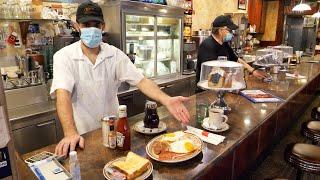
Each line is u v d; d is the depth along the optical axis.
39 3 2.67
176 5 4.00
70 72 1.66
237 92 2.37
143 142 1.33
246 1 6.75
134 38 3.49
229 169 1.71
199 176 1.07
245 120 1.69
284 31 7.55
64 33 2.91
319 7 6.95
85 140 1.35
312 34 7.53
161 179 1.00
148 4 3.38
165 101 1.59
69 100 1.51
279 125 2.85
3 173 0.54
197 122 1.63
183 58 4.28
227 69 1.95
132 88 3.17
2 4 2.38
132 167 0.99
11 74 2.48
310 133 2.06
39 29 2.75
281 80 2.95
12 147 0.56
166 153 1.17
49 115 2.37
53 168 1.01
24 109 2.38
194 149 1.18
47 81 2.65
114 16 3.15
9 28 2.56
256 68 3.32
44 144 2.38
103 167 1.09
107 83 1.83
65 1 2.91
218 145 1.31
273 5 7.42
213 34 2.68
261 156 2.62
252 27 6.79
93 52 1.76
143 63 3.80
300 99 3.82
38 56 2.68
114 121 1.26
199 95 2.37
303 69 3.88
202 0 5.13
